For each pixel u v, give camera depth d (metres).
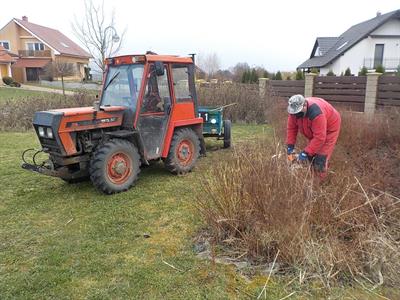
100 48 18.47
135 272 2.85
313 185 3.25
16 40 37.50
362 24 28.23
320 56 29.91
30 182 5.29
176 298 2.53
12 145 8.02
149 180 5.27
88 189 4.91
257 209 3.11
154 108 5.13
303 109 3.84
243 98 11.82
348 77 11.95
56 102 11.18
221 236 3.25
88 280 2.77
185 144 5.61
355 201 3.19
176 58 5.35
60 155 4.42
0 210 4.21
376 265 2.79
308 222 2.98
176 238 3.42
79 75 39.84
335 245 2.87
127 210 4.14
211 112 7.33
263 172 3.22
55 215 4.04
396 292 2.59
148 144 5.09
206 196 3.54
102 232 3.59
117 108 4.84
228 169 3.50
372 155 5.63
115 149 4.60
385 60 24.52
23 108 10.76
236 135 9.23
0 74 32.22
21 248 3.29
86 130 4.58
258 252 2.98
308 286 2.64
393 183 4.36
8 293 2.62
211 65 35.34
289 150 4.25
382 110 8.48
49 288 2.68
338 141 5.96
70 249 3.25
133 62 4.99
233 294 2.56
